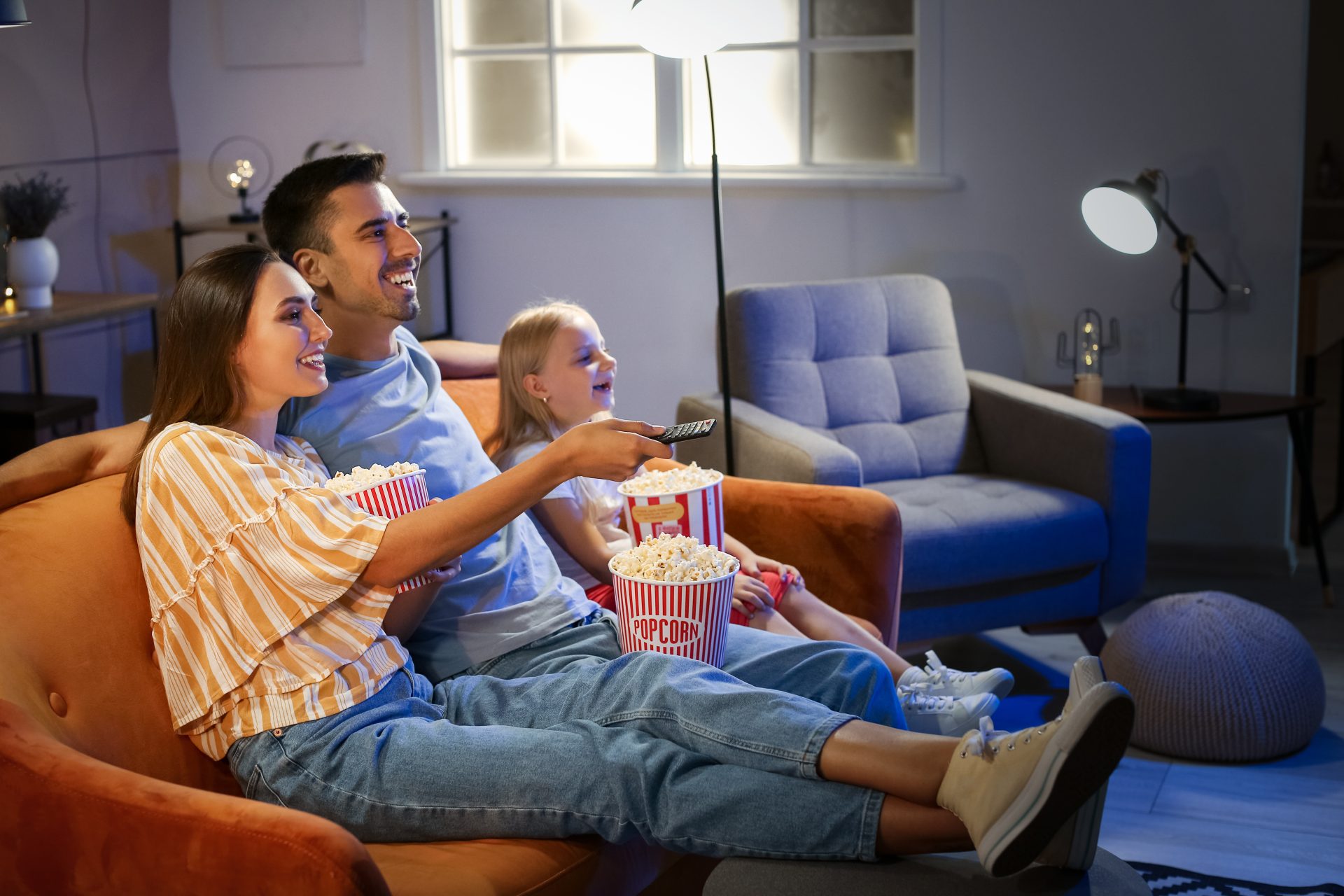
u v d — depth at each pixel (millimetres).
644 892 1638
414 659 1791
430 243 4254
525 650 1813
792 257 3977
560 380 2156
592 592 2057
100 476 1715
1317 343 4152
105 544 1588
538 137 4223
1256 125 3541
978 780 1354
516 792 1482
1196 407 3273
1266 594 3527
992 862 1319
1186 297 3436
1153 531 3812
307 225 1830
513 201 4176
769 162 4043
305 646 1543
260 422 1658
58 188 3947
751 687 1559
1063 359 3779
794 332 3160
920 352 3316
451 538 1551
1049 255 3760
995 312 3832
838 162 3990
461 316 4297
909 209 3842
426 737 1528
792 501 2301
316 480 1716
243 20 4246
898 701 1814
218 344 1594
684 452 3172
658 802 1485
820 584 2293
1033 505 2846
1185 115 3588
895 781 1428
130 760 1485
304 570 1518
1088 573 2902
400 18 4137
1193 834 2250
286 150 4316
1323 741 2605
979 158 3764
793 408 3123
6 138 3812
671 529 1943
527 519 1956
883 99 3910
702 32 2564
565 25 4148
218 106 4340
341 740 1520
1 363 3889
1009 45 3686
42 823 1282
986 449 3297
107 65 4121
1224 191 3592
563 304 2219
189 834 1223
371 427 1842
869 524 2254
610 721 1591
